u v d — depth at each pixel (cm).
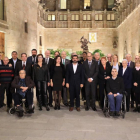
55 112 812
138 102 908
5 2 1631
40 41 3161
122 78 769
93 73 852
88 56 855
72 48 3350
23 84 786
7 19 1662
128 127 641
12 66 944
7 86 873
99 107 896
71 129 623
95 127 641
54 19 3362
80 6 3322
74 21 3334
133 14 2272
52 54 2855
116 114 743
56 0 3338
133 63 973
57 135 577
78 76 834
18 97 762
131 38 2380
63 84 880
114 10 3284
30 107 767
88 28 3319
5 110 840
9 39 1697
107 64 870
